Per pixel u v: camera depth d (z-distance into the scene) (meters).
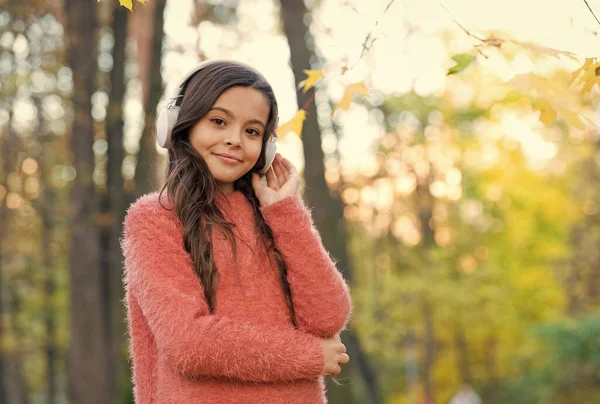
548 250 24.81
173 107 2.16
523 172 22.83
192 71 2.18
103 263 11.60
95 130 11.53
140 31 11.66
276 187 2.24
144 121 10.82
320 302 2.10
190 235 2.06
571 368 18.97
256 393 2.01
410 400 27.19
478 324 22.95
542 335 18.45
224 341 1.94
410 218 22.30
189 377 2.02
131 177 12.42
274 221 2.14
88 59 10.90
